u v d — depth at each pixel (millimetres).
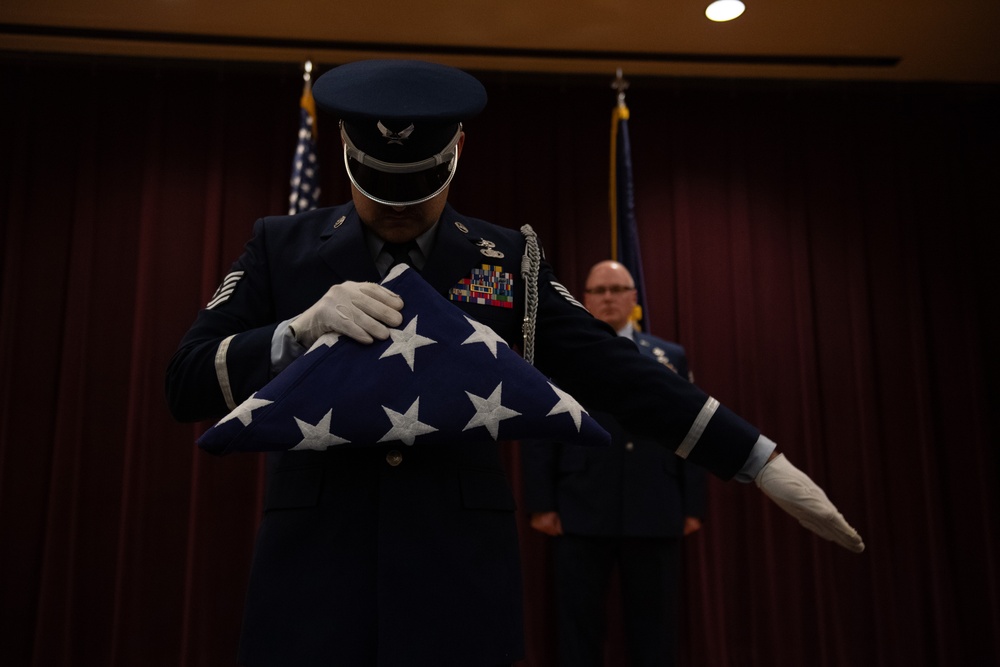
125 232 3980
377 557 871
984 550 4090
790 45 4059
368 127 907
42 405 3811
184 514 3736
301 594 869
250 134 4117
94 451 3777
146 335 3846
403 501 882
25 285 3893
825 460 4098
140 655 3604
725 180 4301
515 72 4273
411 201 938
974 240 4387
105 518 3732
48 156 4008
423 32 3916
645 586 2916
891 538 4055
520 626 917
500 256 1045
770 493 946
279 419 825
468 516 906
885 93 4434
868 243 4316
